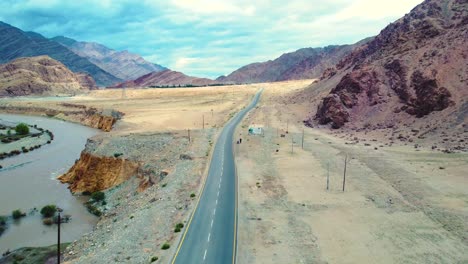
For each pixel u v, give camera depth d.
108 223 58.38
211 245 44.41
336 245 45.16
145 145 95.56
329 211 55.19
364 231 48.81
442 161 74.75
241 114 155.12
